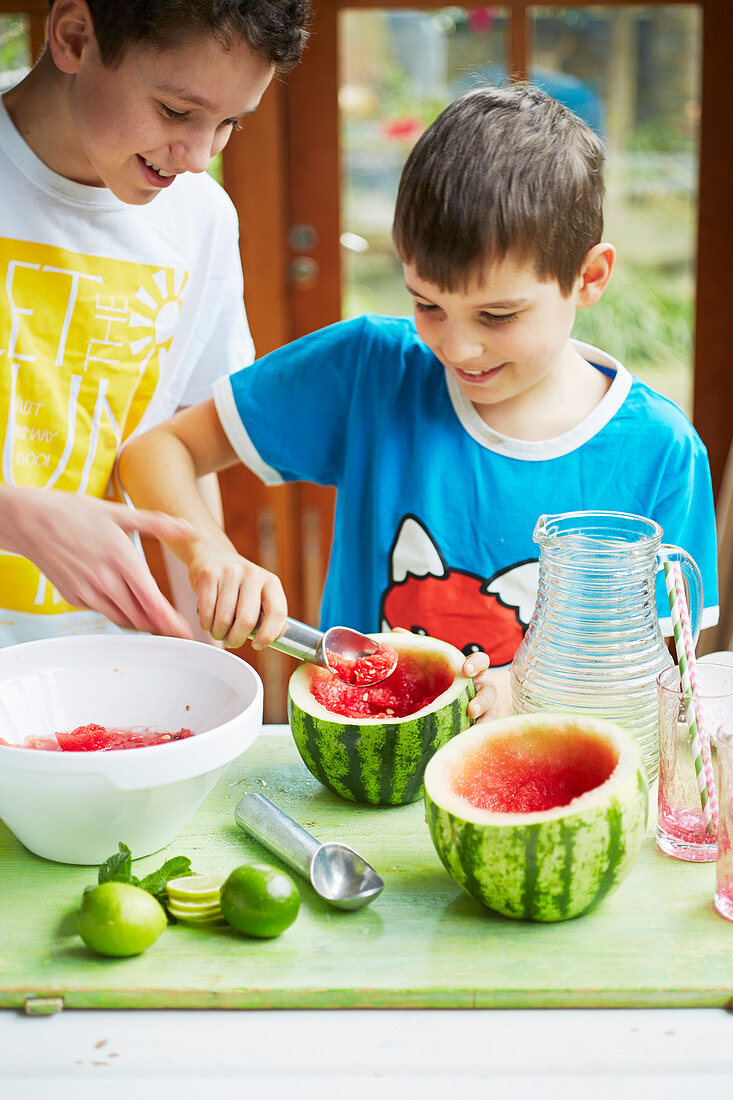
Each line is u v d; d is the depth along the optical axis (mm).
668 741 894
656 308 2502
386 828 946
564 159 1031
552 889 784
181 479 1245
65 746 939
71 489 1322
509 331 1048
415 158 1051
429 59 2426
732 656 1070
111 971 768
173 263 1339
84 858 885
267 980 758
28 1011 754
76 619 1343
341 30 2418
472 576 1236
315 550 2754
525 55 2387
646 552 949
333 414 1299
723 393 2539
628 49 2365
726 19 2332
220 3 934
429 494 1233
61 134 1184
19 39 2264
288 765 1061
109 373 1320
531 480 1218
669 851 907
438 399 1260
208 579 1035
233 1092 707
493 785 877
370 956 783
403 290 2611
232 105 1013
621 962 776
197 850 912
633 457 1208
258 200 2518
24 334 1243
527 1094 705
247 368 1306
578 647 955
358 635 1042
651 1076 718
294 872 878
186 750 831
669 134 2410
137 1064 719
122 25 961
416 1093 705
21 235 1224
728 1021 751
